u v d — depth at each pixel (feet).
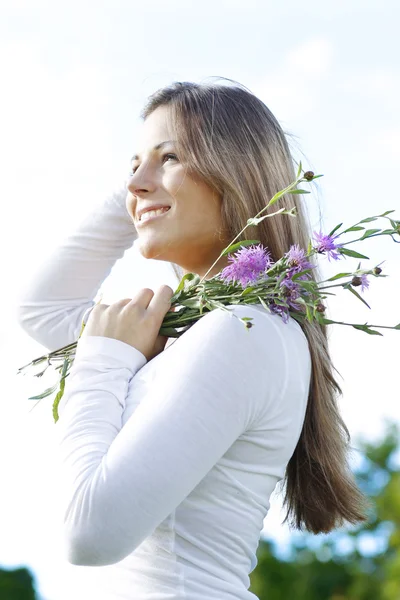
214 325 7.10
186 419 6.73
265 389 7.10
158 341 7.78
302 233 8.48
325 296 7.55
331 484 8.29
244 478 7.23
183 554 6.99
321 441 8.16
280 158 8.36
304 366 7.57
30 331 9.86
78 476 6.68
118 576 7.14
